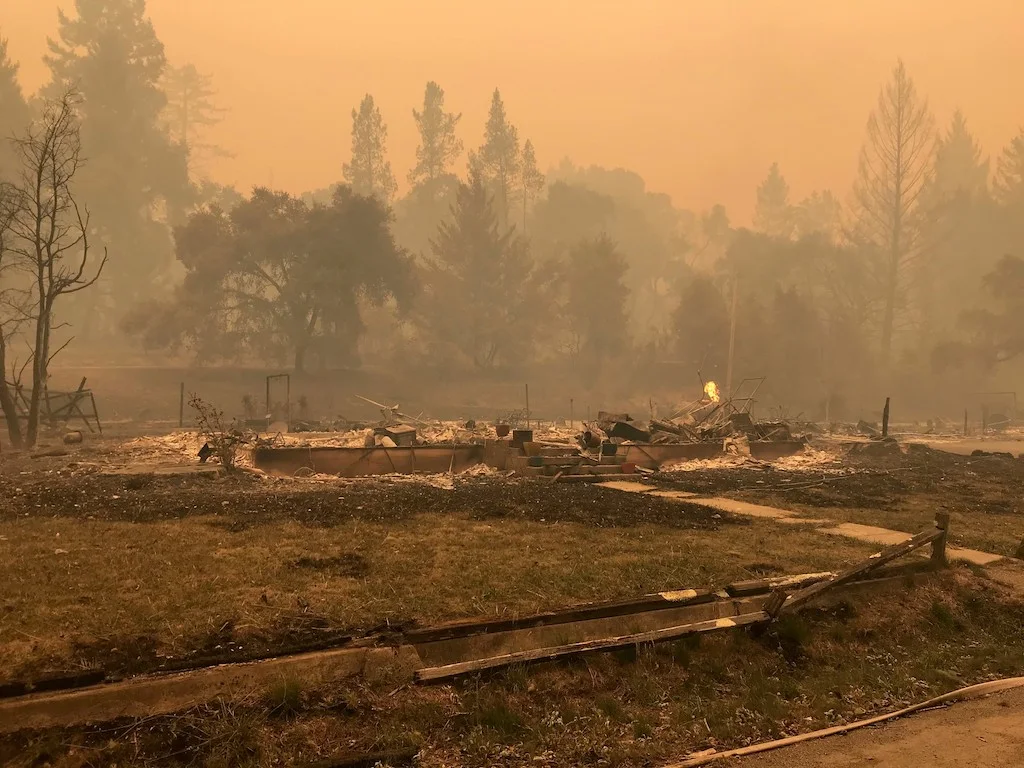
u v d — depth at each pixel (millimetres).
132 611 7020
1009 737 6246
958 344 69375
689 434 26812
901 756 5887
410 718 5953
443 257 75312
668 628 7582
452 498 14773
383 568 8984
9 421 26047
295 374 63312
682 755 5949
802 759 5832
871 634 8570
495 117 101125
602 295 72812
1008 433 49844
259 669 5996
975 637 9016
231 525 11172
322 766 5230
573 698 6555
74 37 81875
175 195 81375
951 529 13297
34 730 5180
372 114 99812
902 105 83812
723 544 11141
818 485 18906
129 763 5109
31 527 10664
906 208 84375
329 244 60938
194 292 61281
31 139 29688
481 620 7238
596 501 14961
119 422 42312
